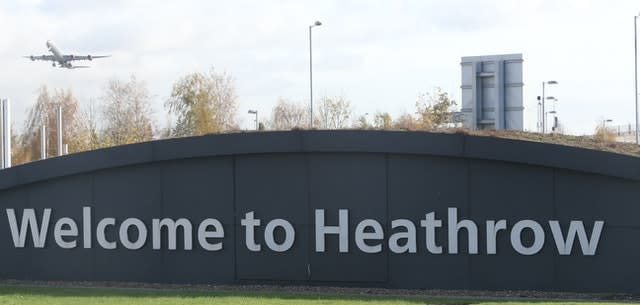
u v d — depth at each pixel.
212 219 18.73
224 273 18.73
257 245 18.52
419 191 17.73
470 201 17.47
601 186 16.80
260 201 18.50
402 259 17.84
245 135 18.30
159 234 19.05
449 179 17.58
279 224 18.39
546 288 17.11
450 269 17.61
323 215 18.16
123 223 19.27
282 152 18.23
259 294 17.16
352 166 18.05
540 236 17.09
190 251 18.91
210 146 18.50
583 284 16.92
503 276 17.34
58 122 44.78
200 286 18.73
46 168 19.44
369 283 17.98
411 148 17.52
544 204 17.08
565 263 17.02
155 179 19.09
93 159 19.16
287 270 18.41
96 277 19.44
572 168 16.70
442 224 17.61
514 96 23.94
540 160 16.84
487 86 24.25
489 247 17.38
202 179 18.81
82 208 19.52
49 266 19.72
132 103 65.00
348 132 17.80
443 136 17.36
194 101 62.38
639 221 16.61
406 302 15.76
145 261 19.20
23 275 19.84
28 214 19.80
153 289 18.30
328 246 18.19
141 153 18.89
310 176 18.25
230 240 18.69
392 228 17.86
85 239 19.50
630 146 21.47
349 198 18.06
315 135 17.94
